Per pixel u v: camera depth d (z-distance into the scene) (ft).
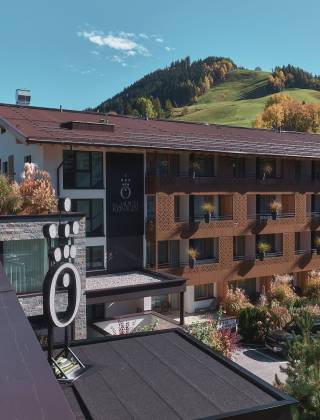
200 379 22.09
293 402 19.83
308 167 108.88
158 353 25.26
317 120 293.43
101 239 81.71
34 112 94.17
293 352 36.76
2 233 53.26
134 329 67.31
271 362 71.05
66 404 9.02
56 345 25.79
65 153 78.02
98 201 81.51
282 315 77.92
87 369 22.95
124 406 19.35
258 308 81.10
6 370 9.60
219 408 19.38
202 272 90.68
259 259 98.48
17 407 8.84
